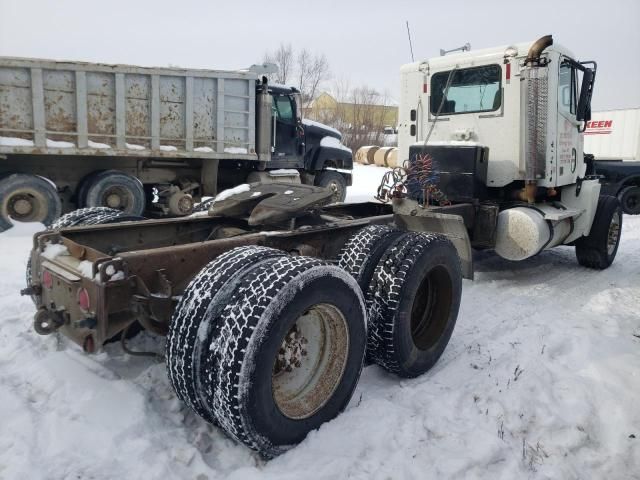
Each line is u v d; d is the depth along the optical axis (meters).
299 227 3.76
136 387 3.08
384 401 3.12
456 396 3.28
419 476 2.54
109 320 2.64
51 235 3.35
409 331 3.39
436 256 3.55
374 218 4.25
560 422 3.06
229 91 10.01
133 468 2.47
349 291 2.84
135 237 3.88
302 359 2.86
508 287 5.85
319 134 12.43
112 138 8.91
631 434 2.99
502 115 5.97
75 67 8.36
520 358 3.82
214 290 2.55
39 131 8.24
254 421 2.42
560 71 6.04
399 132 7.00
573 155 6.50
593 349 4.04
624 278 6.43
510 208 5.90
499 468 2.65
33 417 2.79
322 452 2.64
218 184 11.55
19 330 3.90
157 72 9.09
